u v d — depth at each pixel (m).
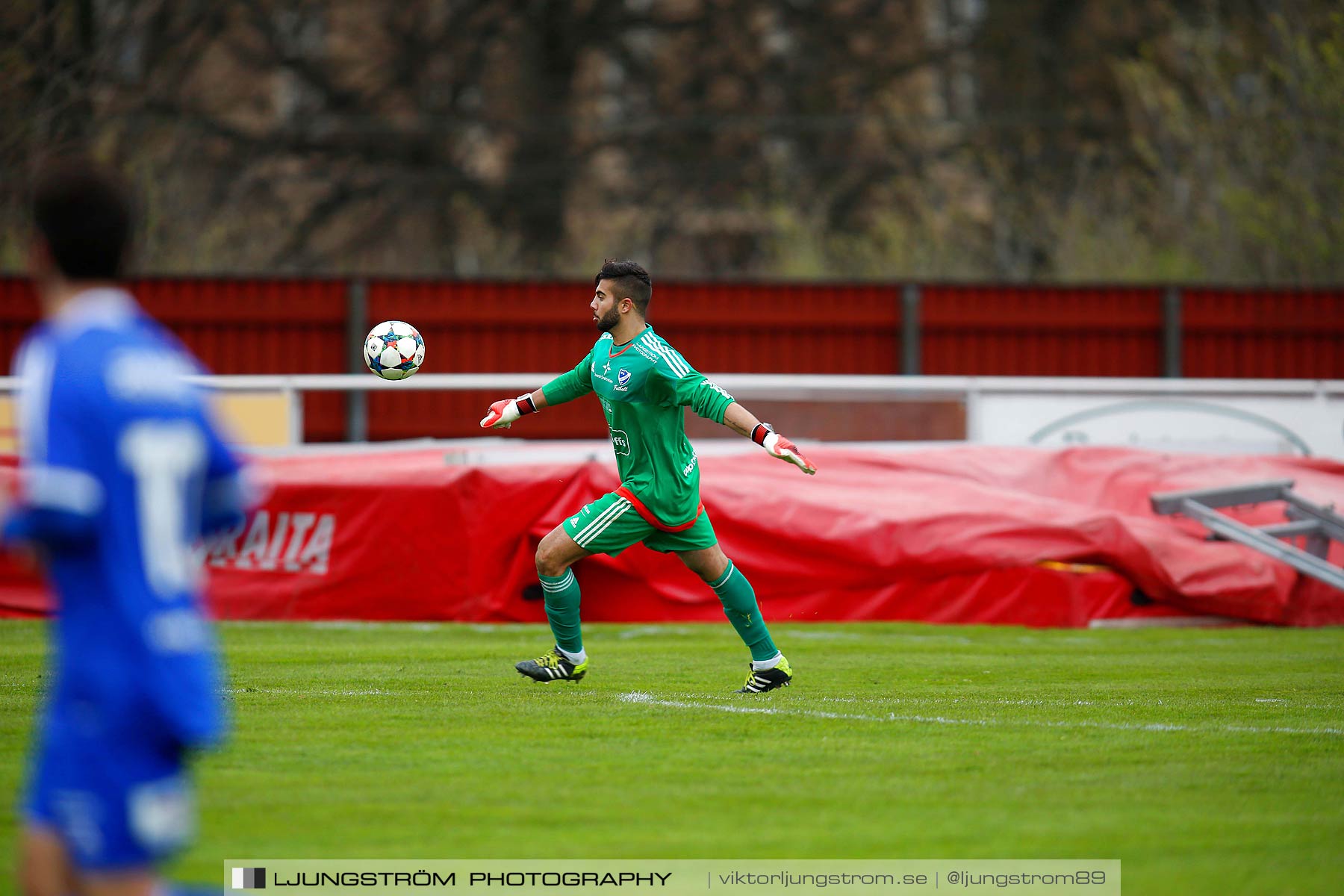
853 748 21.00
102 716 10.38
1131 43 144.25
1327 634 39.84
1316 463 46.53
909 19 152.50
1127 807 17.56
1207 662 32.44
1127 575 40.75
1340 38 95.19
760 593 39.97
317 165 148.88
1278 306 77.62
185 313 71.62
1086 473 44.66
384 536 39.78
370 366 27.97
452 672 29.00
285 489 40.03
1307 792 18.39
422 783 18.59
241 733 21.84
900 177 140.38
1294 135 98.75
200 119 129.25
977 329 76.00
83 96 86.69
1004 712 24.52
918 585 40.12
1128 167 127.88
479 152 155.12
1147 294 76.62
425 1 148.62
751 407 57.16
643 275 24.83
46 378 10.64
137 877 10.74
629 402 24.64
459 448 43.25
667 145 154.25
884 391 53.59
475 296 73.00
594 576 39.91
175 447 10.61
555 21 151.88
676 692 26.28
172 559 10.56
